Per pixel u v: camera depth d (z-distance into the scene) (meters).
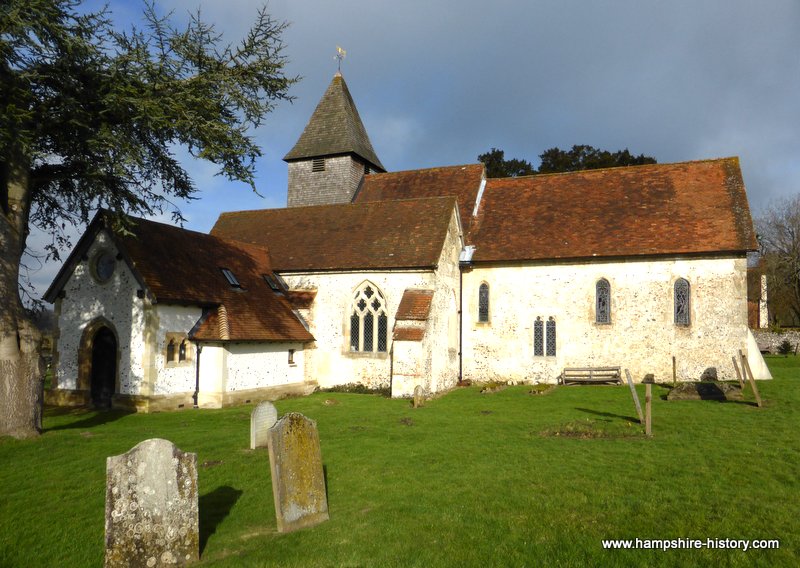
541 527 7.78
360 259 24.69
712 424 14.37
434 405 19.47
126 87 13.77
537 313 25.75
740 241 23.25
